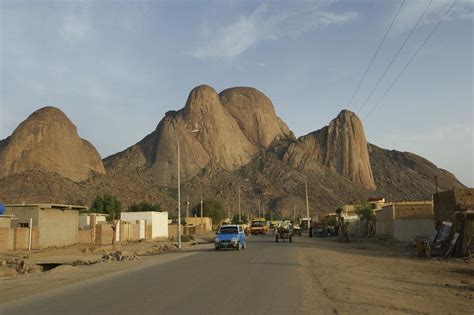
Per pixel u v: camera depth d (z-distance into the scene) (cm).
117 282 1631
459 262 2512
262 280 1617
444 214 3397
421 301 1261
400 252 3369
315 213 17162
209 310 1045
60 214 4694
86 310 1073
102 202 9394
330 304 1139
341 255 3000
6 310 1101
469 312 1106
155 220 7062
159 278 1723
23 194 10669
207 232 10350
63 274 2014
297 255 2908
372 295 1321
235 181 19262
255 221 8169
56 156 15512
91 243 5097
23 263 2545
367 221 6938
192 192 17162
